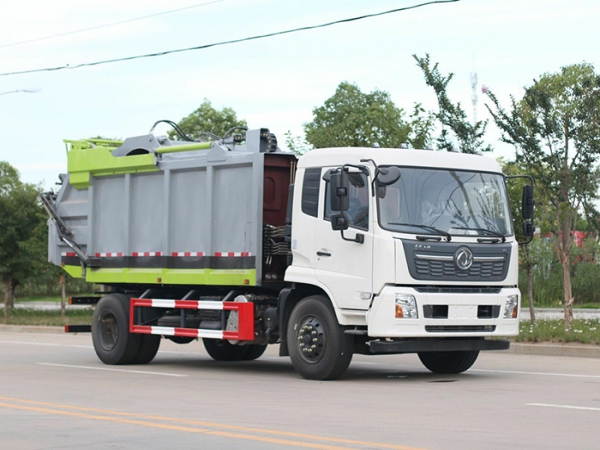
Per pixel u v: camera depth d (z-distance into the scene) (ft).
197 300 52.31
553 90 68.28
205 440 27.76
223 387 42.34
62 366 54.54
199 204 52.13
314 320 45.24
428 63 74.79
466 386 42.24
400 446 26.50
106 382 44.86
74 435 28.81
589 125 66.80
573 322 70.95
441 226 44.04
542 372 49.34
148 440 27.84
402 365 54.85
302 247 45.96
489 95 69.51
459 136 74.08
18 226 116.37
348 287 43.80
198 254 51.96
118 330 55.52
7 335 88.99
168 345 75.15
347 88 141.18
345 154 44.80
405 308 42.57
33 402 36.76
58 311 123.65
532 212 47.96
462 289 44.21
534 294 122.11
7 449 26.58
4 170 143.54
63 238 60.34
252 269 48.78
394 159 44.16
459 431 29.12
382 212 43.16
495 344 45.32
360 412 33.47
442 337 44.62
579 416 32.32
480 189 45.88
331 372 44.50
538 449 26.03
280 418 32.07
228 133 52.95
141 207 55.83
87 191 59.62
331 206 43.14
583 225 130.11
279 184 49.57
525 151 68.69
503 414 32.81
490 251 44.98
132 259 56.08
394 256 42.63
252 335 48.39
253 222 48.85
